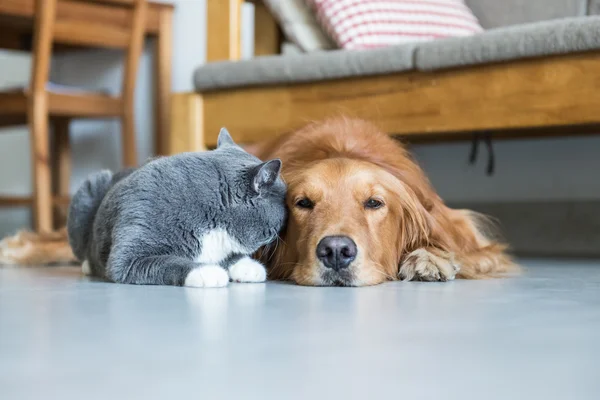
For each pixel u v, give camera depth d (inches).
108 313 45.6
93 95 146.8
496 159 133.2
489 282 68.6
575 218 123.7
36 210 136.1
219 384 28.0
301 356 33.0
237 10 111.3
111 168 189.2
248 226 66.1
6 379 28.9
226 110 107.4
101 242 67.9
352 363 31.7
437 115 92.3
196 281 60.4
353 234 63.4
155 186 63.6
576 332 39.6
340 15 108.7
